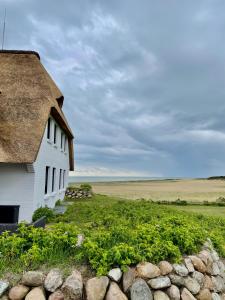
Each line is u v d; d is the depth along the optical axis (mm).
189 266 5270
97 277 4297
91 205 18062
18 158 12172
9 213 12984
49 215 13453
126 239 5617
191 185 102625
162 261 5012
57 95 19953
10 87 15695
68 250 5000
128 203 18312
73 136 26094
